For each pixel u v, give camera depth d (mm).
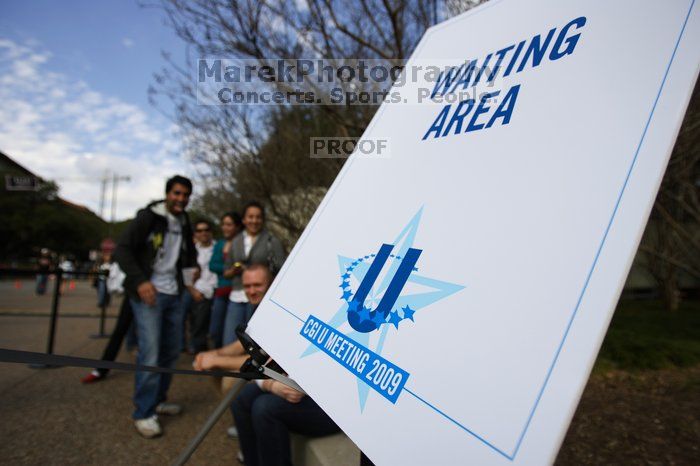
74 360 717
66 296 12945
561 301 507
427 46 1125
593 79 655
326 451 1474
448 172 792
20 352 659
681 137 2588
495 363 528
